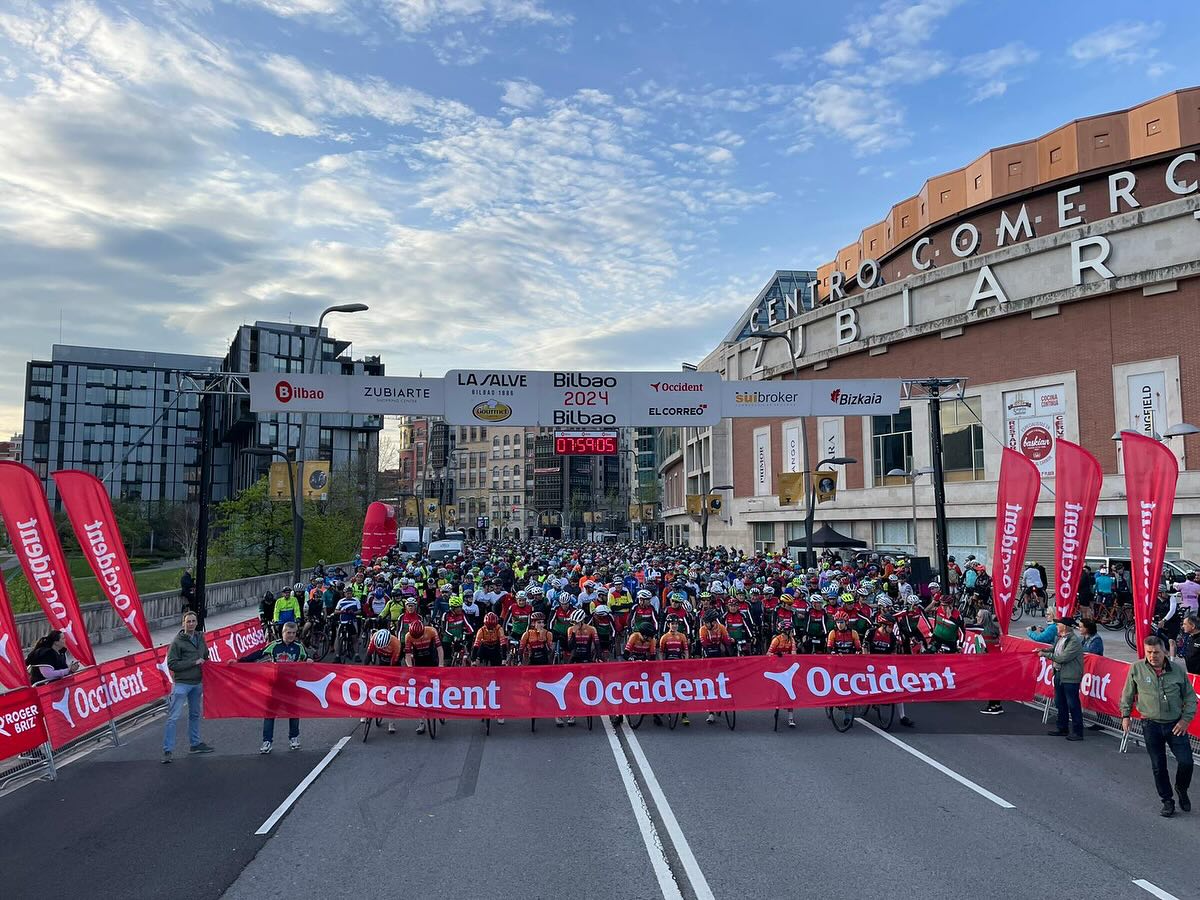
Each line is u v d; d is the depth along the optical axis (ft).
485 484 442.91
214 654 53.42
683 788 28.89
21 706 29.94
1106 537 91.56
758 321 256.93
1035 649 42.80
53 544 40.75
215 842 23.84
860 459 126.11
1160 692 26.18
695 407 61.62
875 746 35.27
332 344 312.29
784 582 67.05
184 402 412.16
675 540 264.31
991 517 103.55
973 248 116.88
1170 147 97.96
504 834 24.27
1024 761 32.71
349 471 213.46
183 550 247.09
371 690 37.01
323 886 20.68
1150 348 89.20
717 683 38.65
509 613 51.85
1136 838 23.89
